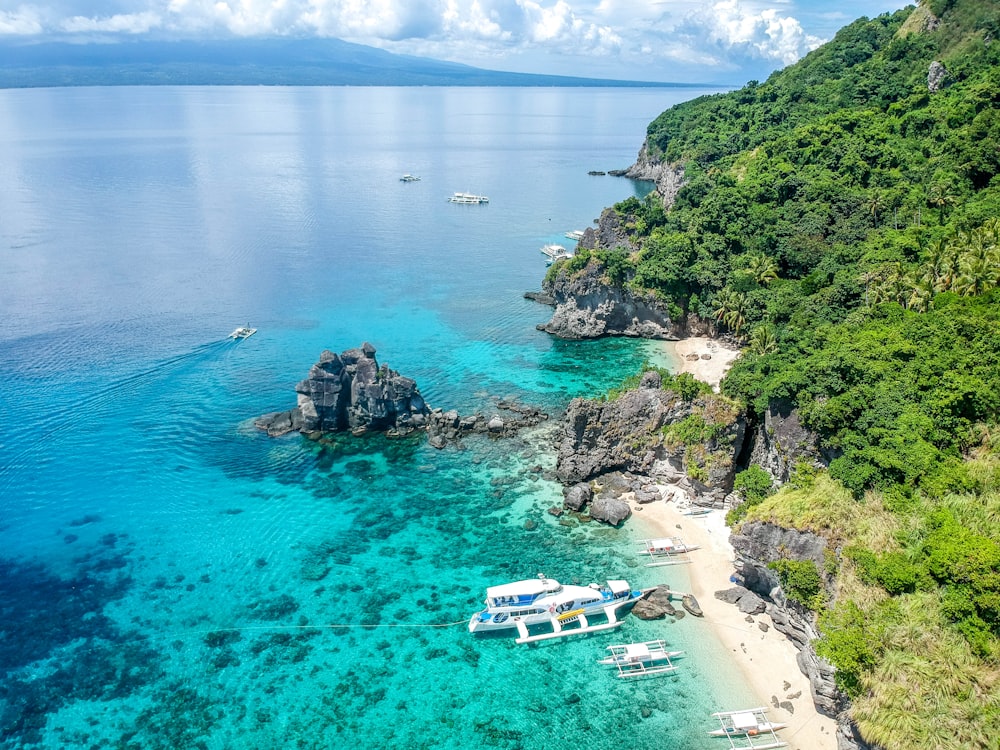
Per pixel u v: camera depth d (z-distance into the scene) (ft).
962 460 187.93
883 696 144.05
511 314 419.54
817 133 469.98
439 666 176.14
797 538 180.34
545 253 548.31
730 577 204.85
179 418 292.61
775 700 165.48
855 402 198.39
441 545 220.02
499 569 209.36
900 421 190.80
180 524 228.43
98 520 229.45
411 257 540.52
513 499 242.99
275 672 173.68
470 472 259.19
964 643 146.92
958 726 136.56
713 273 371.56
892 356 219.00
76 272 477.36
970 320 224.12
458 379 330.13
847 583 166.91
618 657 178.29
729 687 169.58
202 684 169.89
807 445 207.62
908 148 423.23
